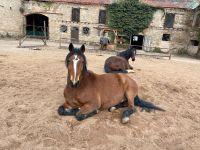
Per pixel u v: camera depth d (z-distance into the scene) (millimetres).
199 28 27266
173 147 3781
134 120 4555
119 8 28422
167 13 28391
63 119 4293
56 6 29312
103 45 21672
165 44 29484
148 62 15242
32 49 16781
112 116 4590
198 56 27125
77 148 3471
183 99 6488
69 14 29469
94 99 4109
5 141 3508
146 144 3768
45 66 9297
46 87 6266
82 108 4070
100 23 29500
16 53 13148
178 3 28562
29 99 5262
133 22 28797
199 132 4434
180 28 28641
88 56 15570
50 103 5074
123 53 9352
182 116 5133
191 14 27922
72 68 3686
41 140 3604
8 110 4578
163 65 14336
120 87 4574
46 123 4113
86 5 28922
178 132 4324
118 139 3811
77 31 30047
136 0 28547
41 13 29766
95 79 4258
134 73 9297
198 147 3877
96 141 3691
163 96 6500
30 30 32750
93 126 4117
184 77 10055
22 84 6402
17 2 28875
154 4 28453
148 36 29484
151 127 4359
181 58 23734
